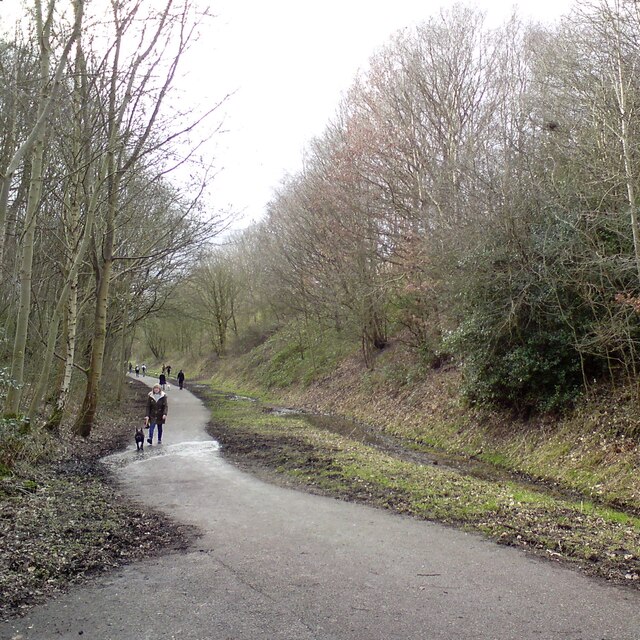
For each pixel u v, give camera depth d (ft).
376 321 98.43
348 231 86.53
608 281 43.09
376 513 28.58
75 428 54.54
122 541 23.18
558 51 57.47
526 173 53.31
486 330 51.26
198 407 99.50
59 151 45.70
